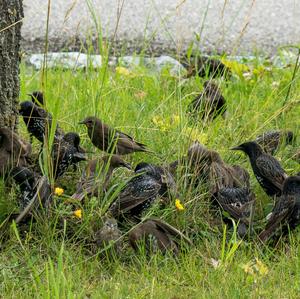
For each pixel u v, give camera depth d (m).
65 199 12.08
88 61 16.48
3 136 12.41
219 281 10.79
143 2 23.06
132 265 11.27
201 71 17.94
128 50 20.69
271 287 10.75
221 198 12.36
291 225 11.93
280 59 19.81
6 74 12.72
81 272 10.95
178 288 10.69
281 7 23.48
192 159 13.02
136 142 13.60
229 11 23.08
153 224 11.60
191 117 14.84
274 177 13.05
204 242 11.82
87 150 13.88
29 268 10.87
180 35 19.95
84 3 22.73
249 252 11.55
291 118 15.57
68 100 15.12
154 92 16.70
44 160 11.98
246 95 16.94
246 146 13.40
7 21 12.49
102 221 11.74
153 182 12.38
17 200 12.01
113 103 15.23
